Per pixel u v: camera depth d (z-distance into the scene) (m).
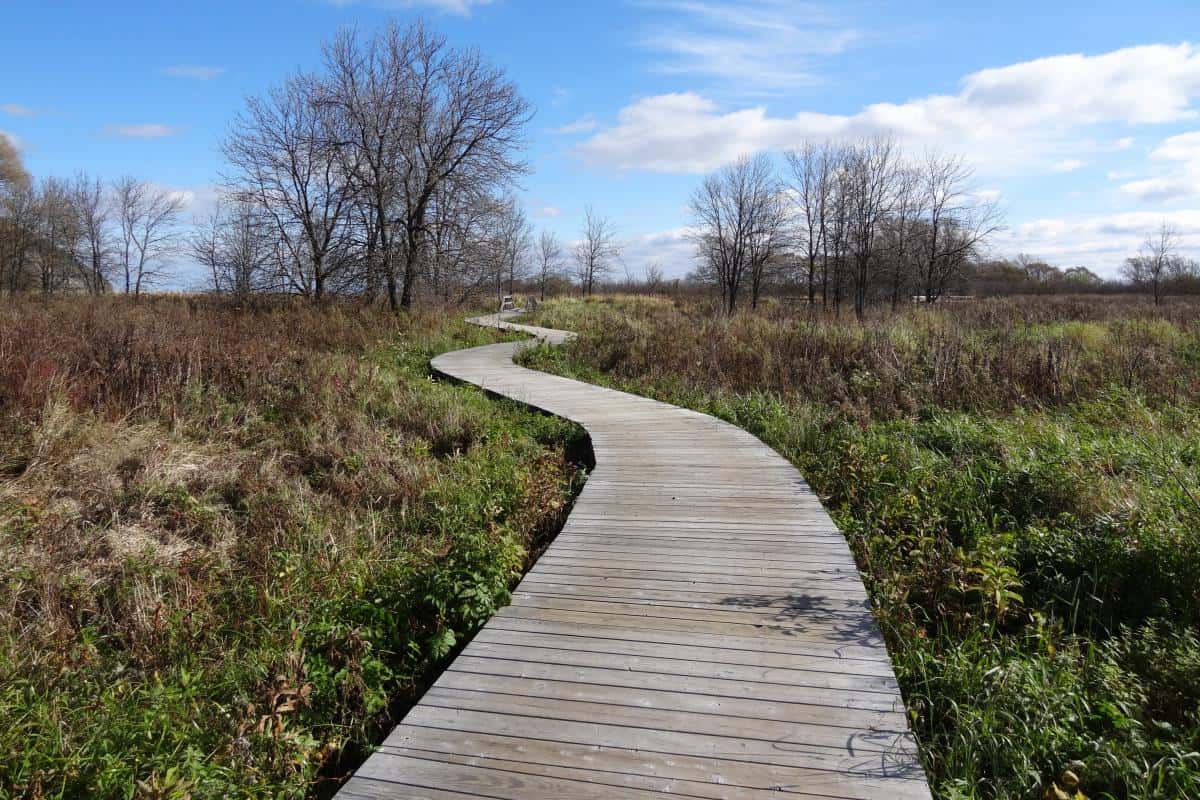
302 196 24.47
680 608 4.12
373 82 23.03
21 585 4.85
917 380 11.44
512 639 3.79
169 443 7.64
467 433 8.94
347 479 7.32
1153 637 4.19
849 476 6.96
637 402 10.70
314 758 3.41
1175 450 7.29
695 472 7.02
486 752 2.86
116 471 6.82
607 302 39.72
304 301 23.05
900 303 31.86
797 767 2.74
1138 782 3.03
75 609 4.72
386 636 4.30
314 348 14.94
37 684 3.83
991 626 4.29
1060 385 10.73
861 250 31.39
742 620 3.96
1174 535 5.02
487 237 25.20
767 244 36.50
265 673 3.85
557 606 4.18
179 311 18.22
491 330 22.44
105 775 3.08
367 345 16.25
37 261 34.31
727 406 10.48
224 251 27.64
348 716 3.75
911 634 4.23
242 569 5.50
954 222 30.23
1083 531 5.57
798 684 3.31
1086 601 4.82
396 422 9.41
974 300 28.95
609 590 4.38
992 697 3.56
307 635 4.25
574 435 8.98
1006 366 11.34
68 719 3.56
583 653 3.62
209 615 4.62
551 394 11.34
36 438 6.94
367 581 5.04
